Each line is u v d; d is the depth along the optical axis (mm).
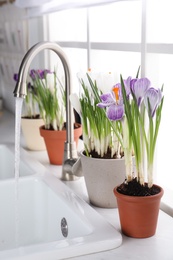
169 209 1194
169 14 1255
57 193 1263
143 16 1249
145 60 1269
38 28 2248
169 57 1446
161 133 1532
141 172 1030
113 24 1748
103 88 1148
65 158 1431
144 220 1007
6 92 2988
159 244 992
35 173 1450
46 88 1599
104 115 1165
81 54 2117
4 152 1861
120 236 984
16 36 2600
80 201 1204
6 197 1366
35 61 2354
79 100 1204
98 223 1058
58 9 1793
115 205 1212
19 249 921
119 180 1178
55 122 1584
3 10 2887
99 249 950
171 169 1558
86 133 1207
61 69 2148
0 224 1371
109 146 1211
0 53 3066
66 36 2164
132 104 1015
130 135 1005
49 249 918
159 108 991
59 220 1237
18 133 1220
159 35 1263
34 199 1402
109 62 1730
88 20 1667
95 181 1193
